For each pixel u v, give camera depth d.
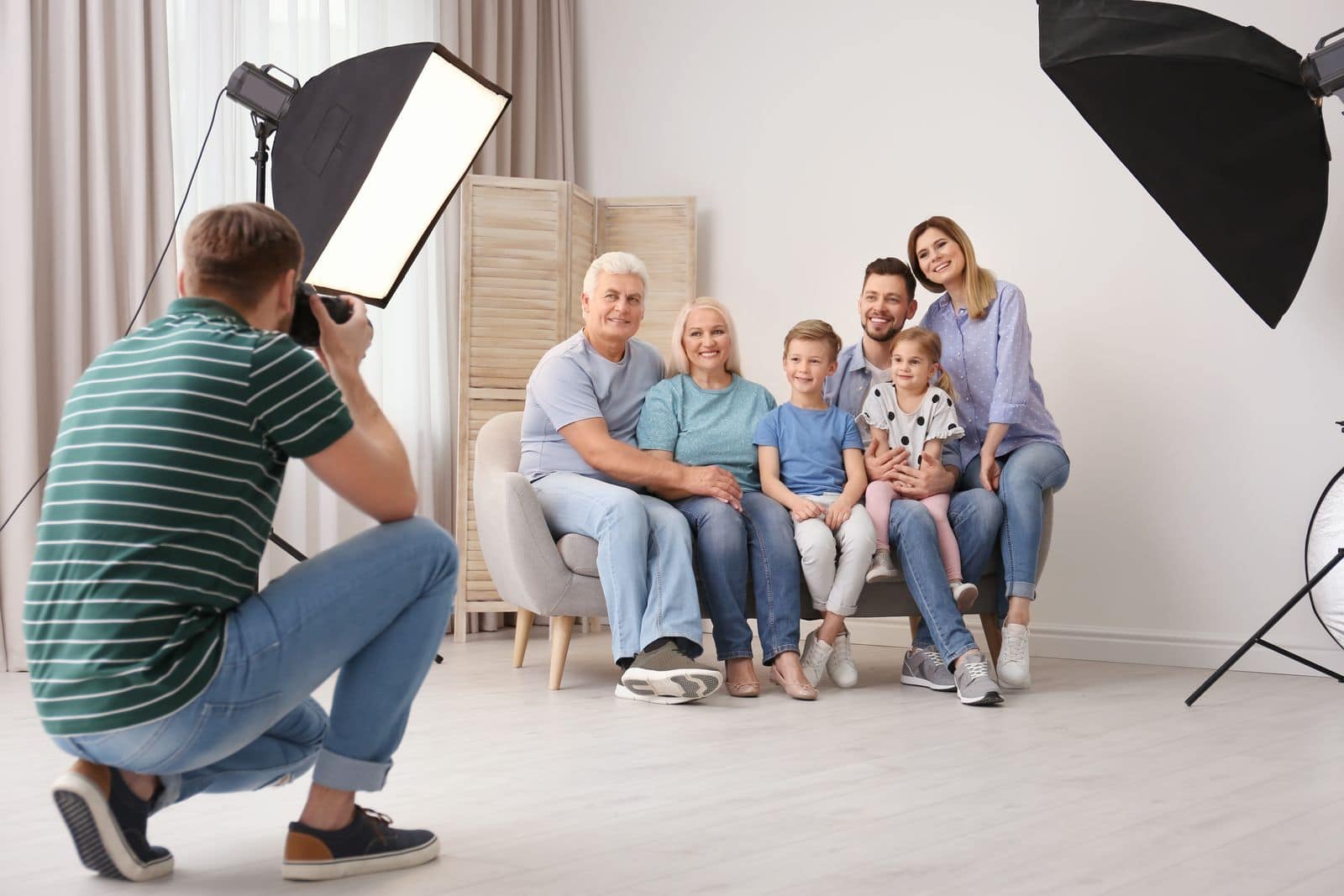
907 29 4.22
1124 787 1.96
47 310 3.42
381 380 4.32
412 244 2.64
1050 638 3.85
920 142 4.18
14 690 2.95
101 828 1.36
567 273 4.47
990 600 3.28
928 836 1.65
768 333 4.55
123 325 3.57
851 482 3.15
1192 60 2.72
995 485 3.22
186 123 3.74
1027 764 2.15
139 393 1.26
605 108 4.98
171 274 3.62
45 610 1.24
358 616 1.34
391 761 1.46
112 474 1.23
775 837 1.64
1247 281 2.88
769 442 3.21
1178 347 3.65
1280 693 3.04
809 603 3.18
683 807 1.81
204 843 1.60
